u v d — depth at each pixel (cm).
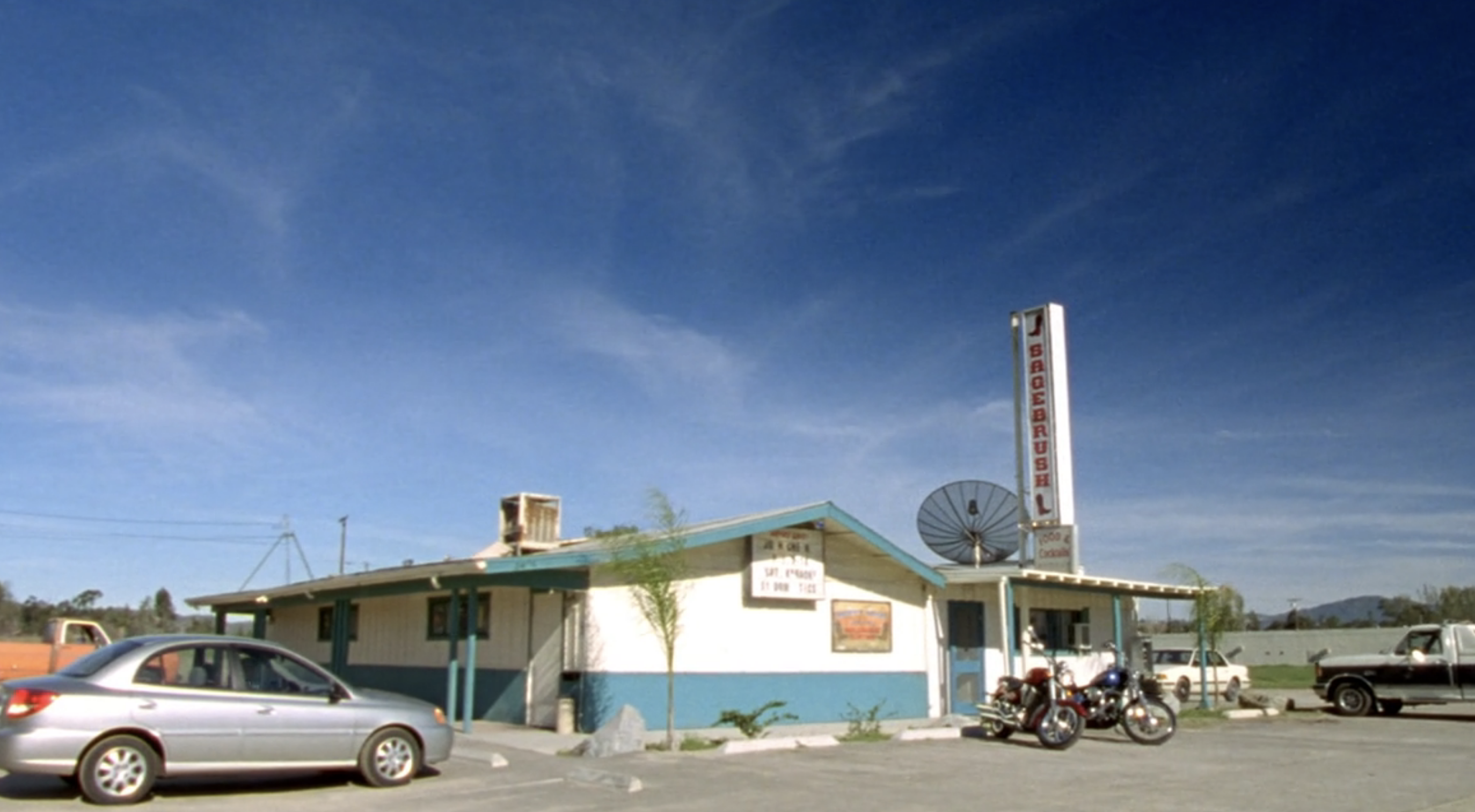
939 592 2297
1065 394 2564
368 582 1973
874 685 2122
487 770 1368
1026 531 2545
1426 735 2005
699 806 1150
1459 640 2380
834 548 2111
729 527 1858
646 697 1800
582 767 1407
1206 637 2723
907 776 1376
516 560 1652
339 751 1195
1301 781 1369
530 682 1867
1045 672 1762
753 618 1962
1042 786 1310
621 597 1794
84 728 1059
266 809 1092
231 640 1173
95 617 5672
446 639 2103
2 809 1051
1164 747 1752
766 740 1636
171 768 1096
